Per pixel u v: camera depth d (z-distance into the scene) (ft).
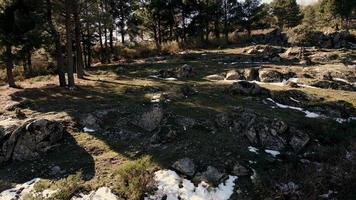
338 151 62.03
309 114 78.33
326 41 167.94
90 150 62.54
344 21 224.74
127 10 192.34
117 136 67.10
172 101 82.07
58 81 112.68
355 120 76.07
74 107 80.28
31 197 49.19
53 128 64.59
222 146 62.64
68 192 50.49
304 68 117.80
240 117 71.46
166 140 64.13
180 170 55.77
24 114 76.38
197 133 66.59
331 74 110.11
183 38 202.90
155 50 183.42
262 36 194.59
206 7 192.24
